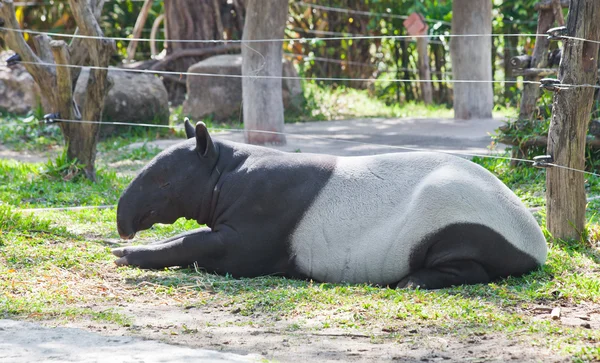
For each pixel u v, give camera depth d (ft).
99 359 17.44
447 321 21.54
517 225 26.43
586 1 29.32
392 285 26.73
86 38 44.14
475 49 69.82
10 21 43.65
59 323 21.26
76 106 46.42
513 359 18.30
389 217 26.35
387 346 19.45
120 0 100.73
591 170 41.63
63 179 45.50
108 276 27.35
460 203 25.68
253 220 27.48
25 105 73.46
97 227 35.27
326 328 21.09
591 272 27.17
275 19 54.19
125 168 52.65
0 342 18.89
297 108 77.87
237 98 75.20
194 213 28.63
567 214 30.66
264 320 22.11
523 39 95.91
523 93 44.70
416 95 98.68
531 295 24.34
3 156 58.34
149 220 28.66
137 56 99.40
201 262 28.19
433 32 92.63
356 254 26.48
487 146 52.21
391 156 27.71
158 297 25.09
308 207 27.09
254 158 28.45
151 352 18.08
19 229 32.63
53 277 26.58
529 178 41.73
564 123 30.27
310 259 27.09
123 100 66.54
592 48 29.68
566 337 19.94
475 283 26.02
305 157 28.27
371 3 97.86
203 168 28.35
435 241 25.77
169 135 67.21
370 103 90.12
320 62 99.76
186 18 86.17
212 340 19.98
